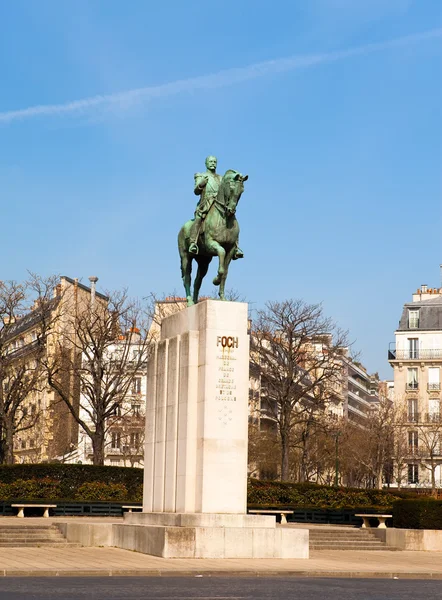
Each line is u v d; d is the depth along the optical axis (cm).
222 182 2798
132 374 5669
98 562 2392
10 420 5381
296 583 2056
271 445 8062
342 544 3369
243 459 2673
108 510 4300
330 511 4334
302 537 2650
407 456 8450
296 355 5947
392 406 8794
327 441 8212
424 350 9012
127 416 7188
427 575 2400
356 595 1808
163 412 2905
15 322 5703
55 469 4538
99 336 5806
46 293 5703
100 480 4584
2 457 5431
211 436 2655
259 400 8569
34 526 3136
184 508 2672
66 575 2147
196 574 2206
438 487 8425
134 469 4669
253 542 2591
